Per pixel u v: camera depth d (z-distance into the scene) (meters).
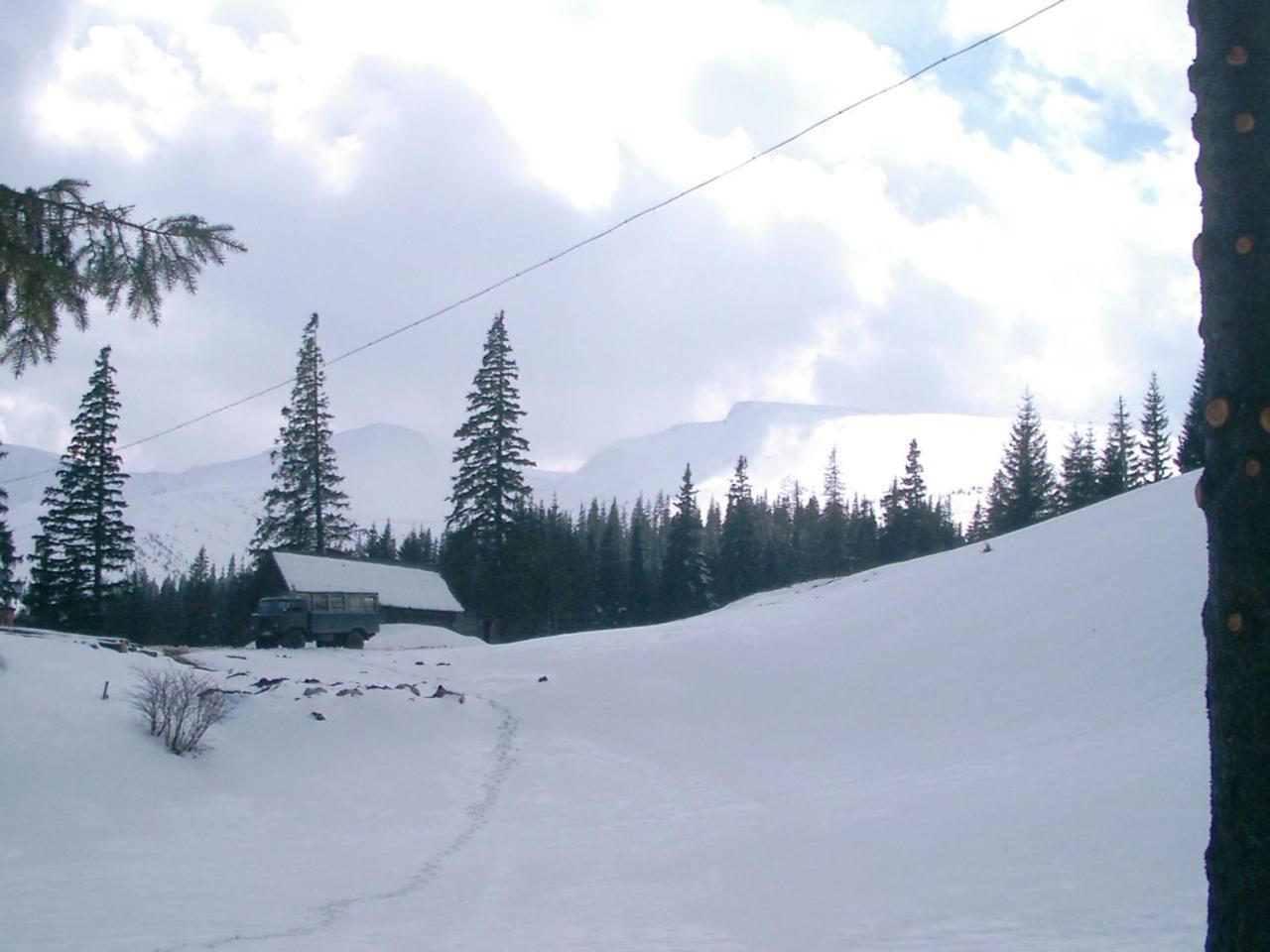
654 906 10.91
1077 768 17.19
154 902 11.69
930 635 31.88
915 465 82.50
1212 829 3.49
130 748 19.45
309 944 8.89
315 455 57.31
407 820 18.72
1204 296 3.71
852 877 11.95
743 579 84.31
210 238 9.59
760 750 25.47
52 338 9.37
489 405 54.81
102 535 44.75
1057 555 36.53
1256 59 3.63
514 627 55.22
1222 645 3.46
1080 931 8.76
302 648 40.09
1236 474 3.46
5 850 14.82
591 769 23.41
